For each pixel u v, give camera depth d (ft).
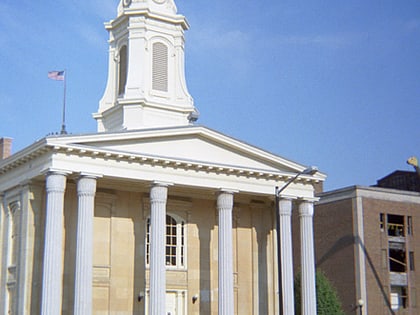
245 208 166.50
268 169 153.99
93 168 135.74
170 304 154.71
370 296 226.79
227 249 146.82
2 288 147.43
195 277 157.48
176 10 174.09
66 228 144.15
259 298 163.02
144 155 139.64
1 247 150.61
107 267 147.74
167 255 156.56
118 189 151.64
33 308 137.69
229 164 149.28
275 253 165.17
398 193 241.35
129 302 148.56
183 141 146.92
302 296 154.20
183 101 167.63
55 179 131.85
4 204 152.56
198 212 160.97
